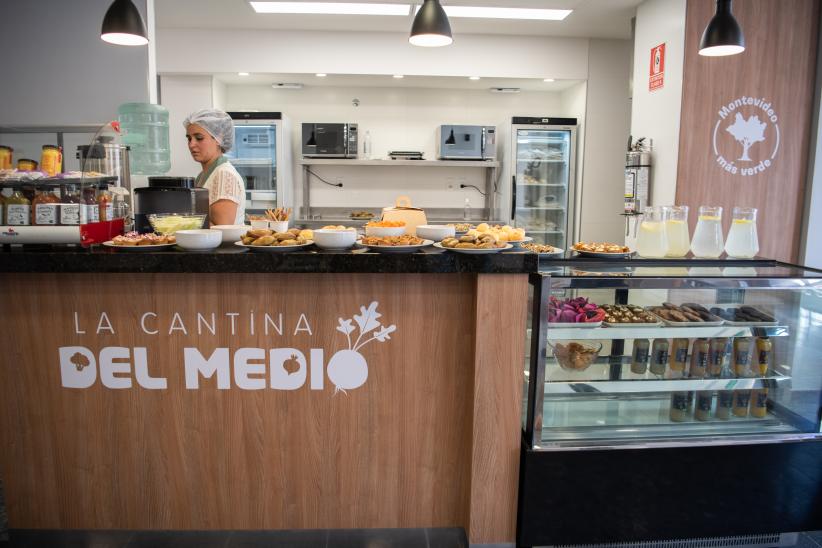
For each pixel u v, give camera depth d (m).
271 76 5.13
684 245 2.42
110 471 1.93
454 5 4.27
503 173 5.52
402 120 5.75
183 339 1.87
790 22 3.69
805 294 2.00
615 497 1.88
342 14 4.50
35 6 3.12
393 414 1.94
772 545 2.04
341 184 5.82
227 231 2.03
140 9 3.14
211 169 2.79
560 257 2.32
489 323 1.83
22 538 1.95
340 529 1.99
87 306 1.85
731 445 1.91
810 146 3.80
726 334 2.01
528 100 5.84
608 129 5.32
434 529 2.01
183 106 5.11
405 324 1.90
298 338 1.88
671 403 2.06
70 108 3.20
